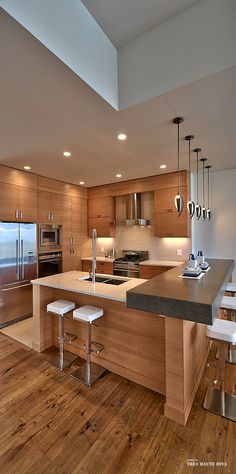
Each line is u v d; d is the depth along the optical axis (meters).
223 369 1.89
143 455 1.48
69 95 1.81
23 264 3.98
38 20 1.30
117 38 1.91
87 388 2.12
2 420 1.76
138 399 1.98
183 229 4.17
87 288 2.39
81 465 1.42
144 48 1.89
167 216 4.33
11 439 1.60
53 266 4.66
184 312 1.39
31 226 4.14
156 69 1.83
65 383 2.19
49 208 4.58
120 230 5.43
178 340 1.72
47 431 1.67
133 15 1.70
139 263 4.50
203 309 1.33
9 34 1.25
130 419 1.76
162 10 1.67
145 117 2.19
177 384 1.74
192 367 1.95
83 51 1.63
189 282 1.96
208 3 1.60
